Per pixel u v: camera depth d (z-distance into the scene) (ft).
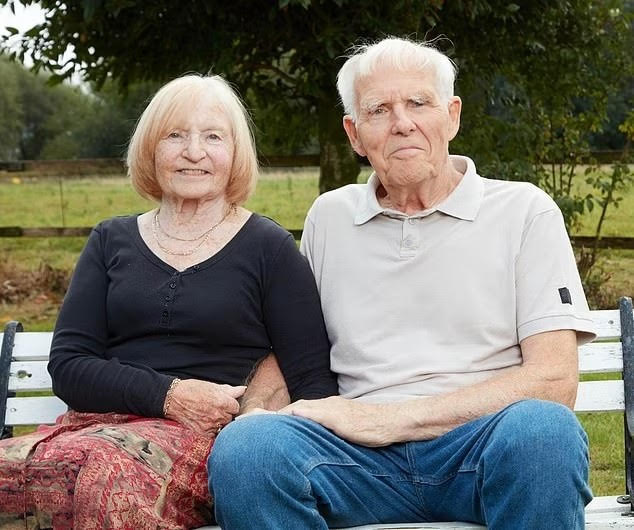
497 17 22.68
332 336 9.55
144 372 9.03
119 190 44.55
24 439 8.47
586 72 26.17
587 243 25.66
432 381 8.96
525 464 7.25
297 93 24.35
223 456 7.52
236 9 21.39
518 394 8.36
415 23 20.11
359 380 9.29
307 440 7.98
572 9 24.71
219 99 9.77
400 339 9.16
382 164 9.25
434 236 9.20
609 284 26.71
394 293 9.21
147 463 8.09
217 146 9.63
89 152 80.23
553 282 8.86
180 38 22.39
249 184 9.99
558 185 28.22
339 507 8.10
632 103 27.20
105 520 7.68
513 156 24.49
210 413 8.84
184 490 8.29
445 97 9.32
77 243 40.24
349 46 20.02
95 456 7.86
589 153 25.96
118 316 9.51
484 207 9.21
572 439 7.32
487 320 8.98
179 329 9.34
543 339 8.72
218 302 9.35
